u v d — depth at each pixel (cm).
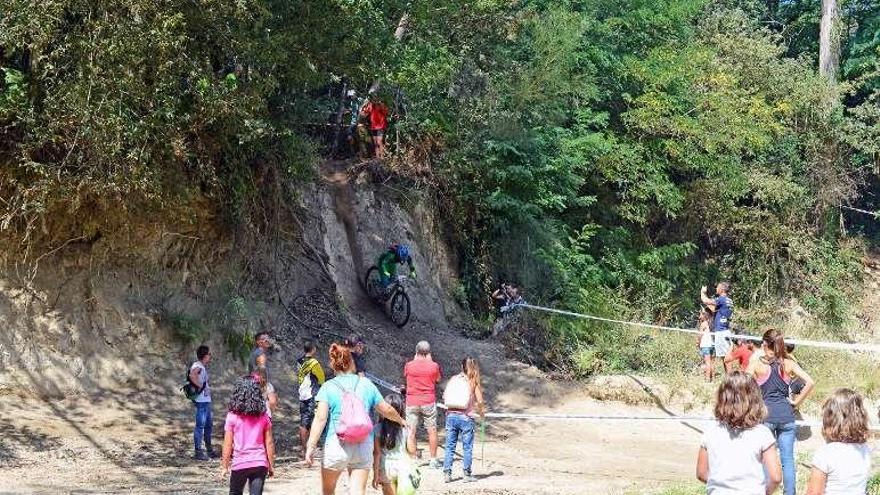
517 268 2291
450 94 2297
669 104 2575
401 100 2258
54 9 1239
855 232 3394
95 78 1259
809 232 3011
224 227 1694
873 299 3102
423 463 1320
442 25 2038
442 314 2178
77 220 1471
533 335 2136
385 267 2008
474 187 2320
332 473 768
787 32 3850
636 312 2466
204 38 1405
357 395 770
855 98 3572
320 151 2173
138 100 1295
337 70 1588
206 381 1301
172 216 1509
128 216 1516
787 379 923
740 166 2823
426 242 2241
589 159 2488
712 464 580
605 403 1916
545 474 1278
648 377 2000
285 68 1509
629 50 2741
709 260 2922
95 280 1513
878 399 2081
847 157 3186
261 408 801
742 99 2784
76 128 1319
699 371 2083
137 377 1501
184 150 1401
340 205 2105
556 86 2328
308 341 1802
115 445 1310
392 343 1952
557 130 2362
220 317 1666
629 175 2544
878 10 3497
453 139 2294
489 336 2158
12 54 1322
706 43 3020
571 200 2409
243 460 787
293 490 1080
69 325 1467
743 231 2925
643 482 1222
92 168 1337
